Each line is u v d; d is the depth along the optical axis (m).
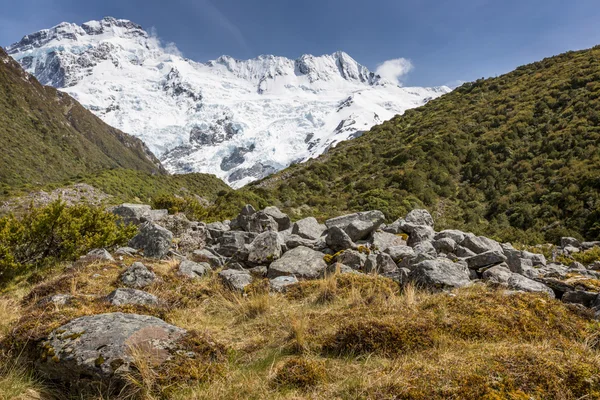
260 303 6.46
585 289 6.95
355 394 3.52
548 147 35.00
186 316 6.30
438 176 36.97
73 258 12.07
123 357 3.96
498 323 5.05
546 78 52.94
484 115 48.97
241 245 11.33
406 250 9.65
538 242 23.48
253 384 3.93
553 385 3.31
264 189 42.59
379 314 5.44
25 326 4.68
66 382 4.00
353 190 39.19
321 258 9.51
